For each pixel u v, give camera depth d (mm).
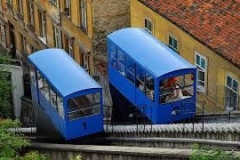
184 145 25328
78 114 29891
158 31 34969
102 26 38969
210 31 30938
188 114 29953
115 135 30609
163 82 29047
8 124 27219
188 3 33531
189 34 31594
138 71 30578
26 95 44812
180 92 29500
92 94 29953
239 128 23391
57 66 31938
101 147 25719
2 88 39375
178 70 29062
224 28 30656
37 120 34438
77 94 29500
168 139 26188
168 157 21094
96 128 30547
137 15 37062
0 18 56219
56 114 30859
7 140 24938
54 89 30438
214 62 30391
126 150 23516
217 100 30719
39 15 47406
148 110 30266
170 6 34094
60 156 28391
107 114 36750
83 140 30375
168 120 29688
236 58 28625
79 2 39969
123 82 32594
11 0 52594
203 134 25344
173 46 33781
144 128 28625
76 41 41812
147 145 27828
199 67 31719
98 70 39156
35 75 33531
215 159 16344
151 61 29922
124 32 33438
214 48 29734
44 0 45562
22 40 52656
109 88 35375
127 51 31422
